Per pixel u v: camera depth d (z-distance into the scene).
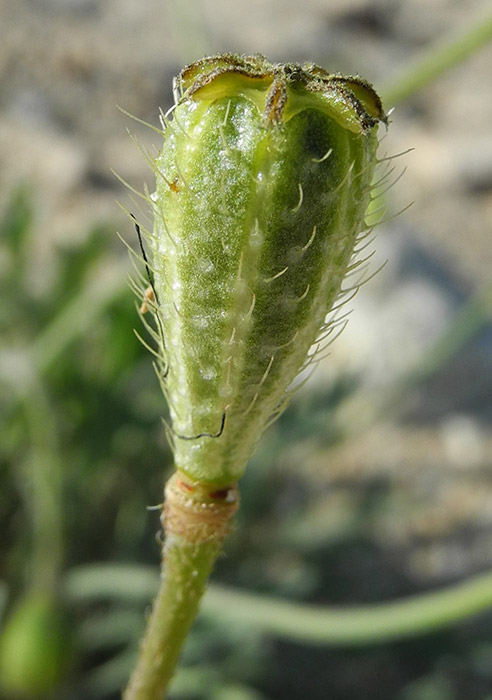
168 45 0.21
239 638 0.09
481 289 0.16
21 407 0.09
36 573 0.08
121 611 0.09
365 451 0.13
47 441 0.08
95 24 0.21
